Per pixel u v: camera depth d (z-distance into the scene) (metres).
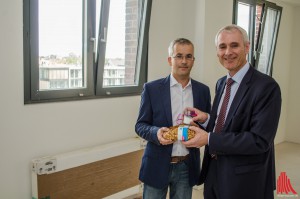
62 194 2.44
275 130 1.32
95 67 2.79
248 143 1.29
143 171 1.84
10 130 2.22
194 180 1.83
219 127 1.48
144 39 3.18
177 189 1.87
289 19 5.72
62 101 2.54
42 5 2.37
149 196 1.85
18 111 2.25
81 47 2.71
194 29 3.56
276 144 5.80
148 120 1.85
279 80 5.70
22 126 2.28
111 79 3.02
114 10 2.91
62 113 2.54
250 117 1.36
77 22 2.65
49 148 2.46
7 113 2.19
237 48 1.38
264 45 5.31
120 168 2.87
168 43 3.50
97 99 2.82
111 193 2.81
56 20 2.49
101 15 2.73
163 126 1.80
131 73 3.23
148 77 3.32
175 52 1.78
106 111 2.90
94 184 2.66
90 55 2.72
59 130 2.52
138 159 3.03
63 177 2.43
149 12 3.16
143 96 1.88
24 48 2.26
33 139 2.36
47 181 2.34
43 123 2.41
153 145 1.82
